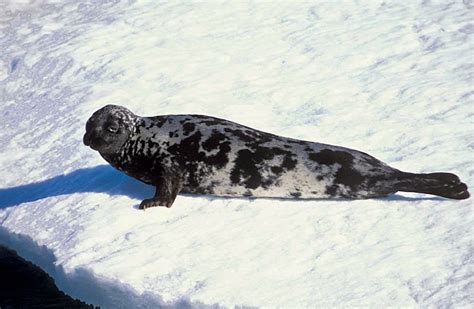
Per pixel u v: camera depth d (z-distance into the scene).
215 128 13.88
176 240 12.36
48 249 12.87
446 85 17.78
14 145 17.67
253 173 13.41
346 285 10.69
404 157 14.53
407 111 16.66
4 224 14.27
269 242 12.06
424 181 12.89
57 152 16.78
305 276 11.02
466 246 11.33
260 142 13.66
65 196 14.69
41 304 12.14
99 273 11.55
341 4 23.97
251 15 23.75
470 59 19.25
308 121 16.69
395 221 12.34
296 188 13.34
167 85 19.31
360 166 13.23
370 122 16.33
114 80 19.94
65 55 21.73
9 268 13.47
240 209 13.24
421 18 22.22
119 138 13.87
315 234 12.19
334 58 20.16
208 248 12.02
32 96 20.16
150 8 24.88
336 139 15.61
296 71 19.62
